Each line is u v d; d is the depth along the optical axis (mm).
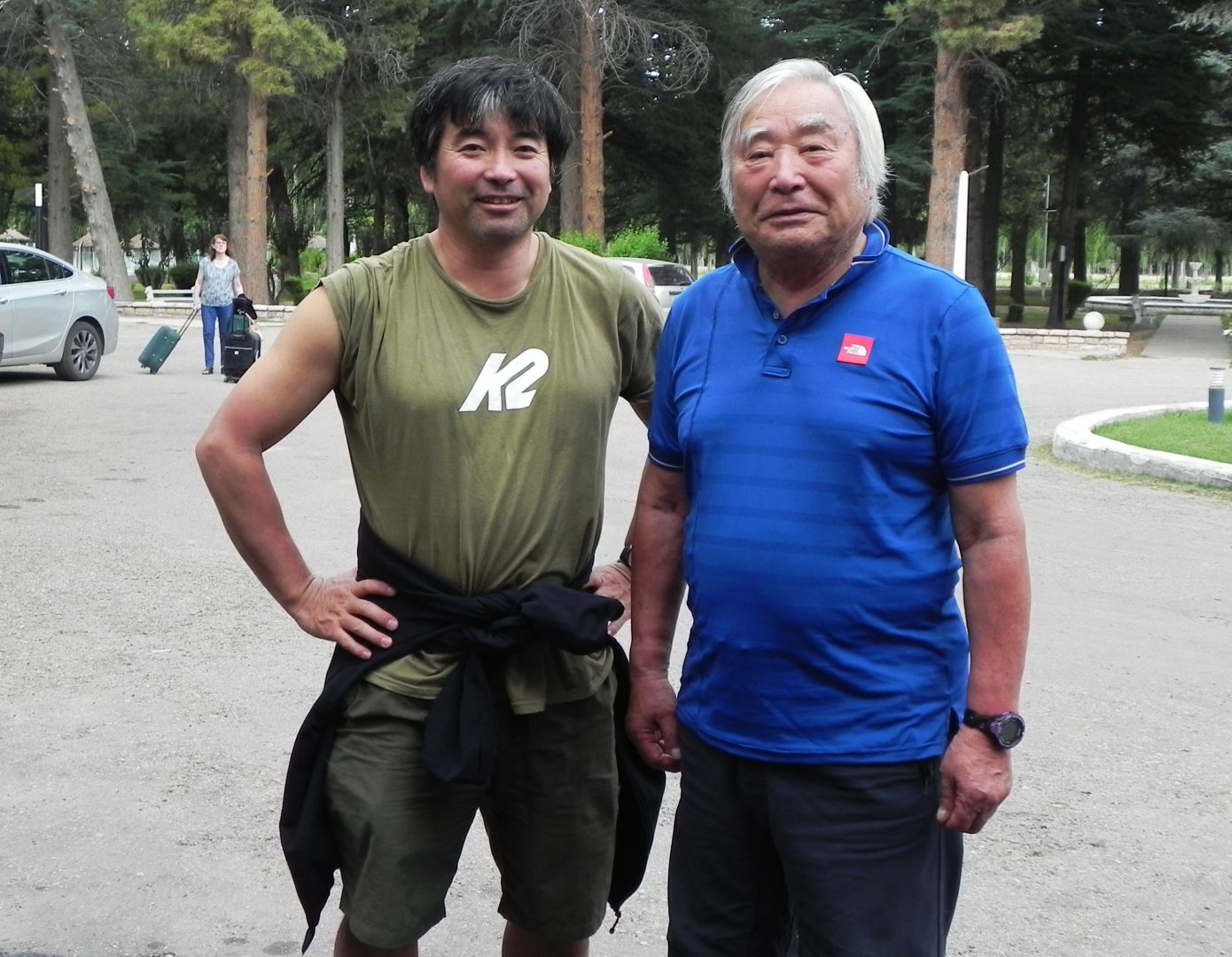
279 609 6344
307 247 65312
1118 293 56562
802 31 37812
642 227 53000
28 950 3283
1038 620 6438
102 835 3924
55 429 12109
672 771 2707
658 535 2623
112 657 5559
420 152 2502
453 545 2475
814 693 2291
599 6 33500
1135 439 12133
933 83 34375
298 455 10930
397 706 2465
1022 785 4410
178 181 51344
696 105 42031
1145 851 3947
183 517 8383
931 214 30312
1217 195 47750
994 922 3512
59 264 16062
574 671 2572
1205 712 5160
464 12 37406
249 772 4398
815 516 2252
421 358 2455
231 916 3486
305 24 33562
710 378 2395
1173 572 7465
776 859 2469
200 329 27938
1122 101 37000
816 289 2332
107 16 39562
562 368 2521
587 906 2713
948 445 2244
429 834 2512
